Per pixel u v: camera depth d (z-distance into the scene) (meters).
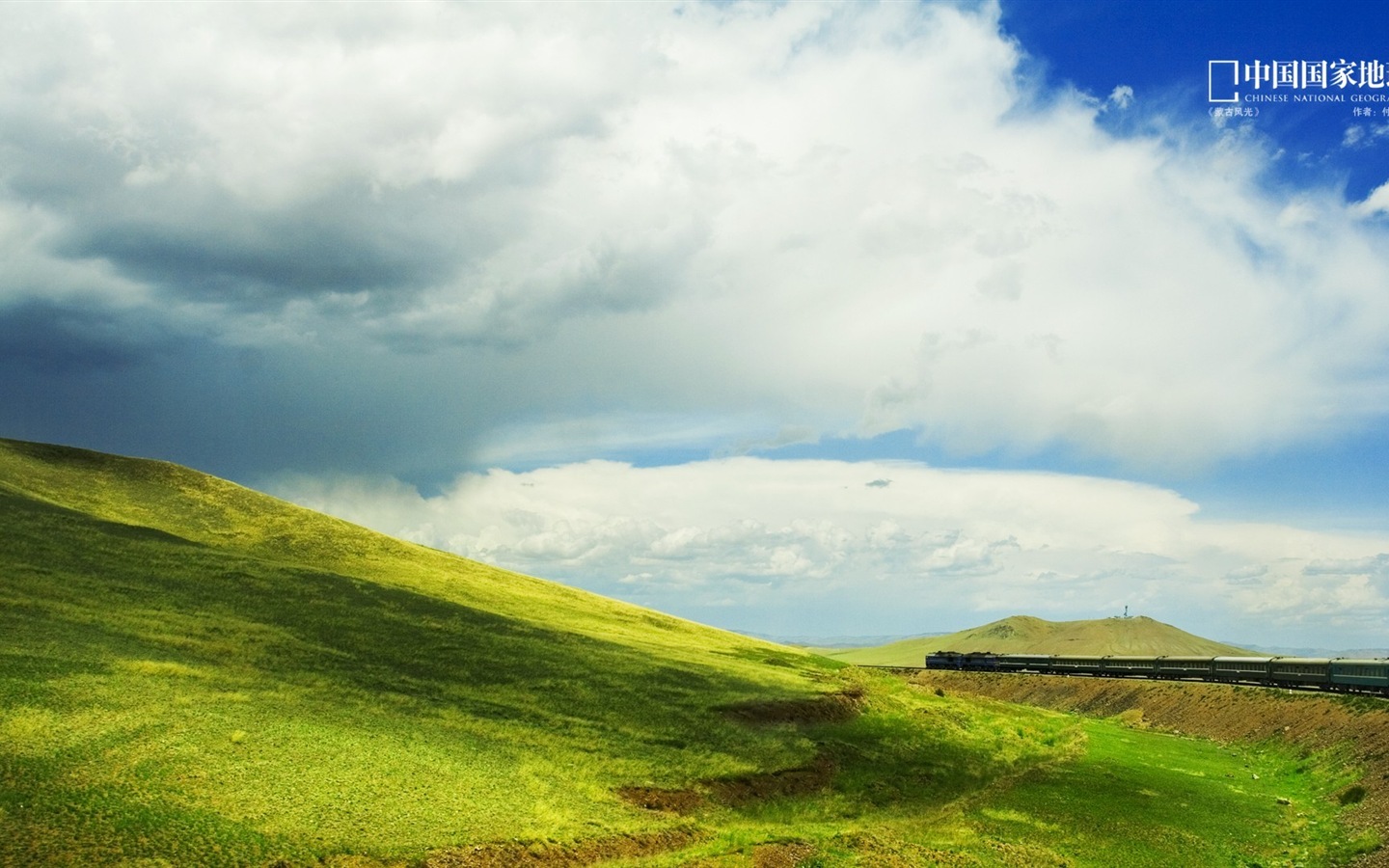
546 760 52.03
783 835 46.81
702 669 82.25
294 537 103.56
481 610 89.81
